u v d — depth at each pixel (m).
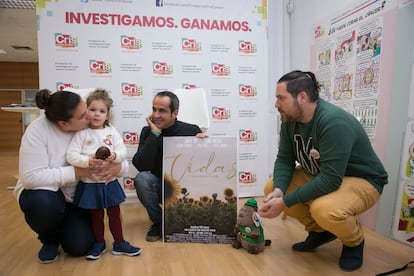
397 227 1.71
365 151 1.41
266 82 2.76
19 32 5.50
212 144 1.71
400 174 1.68
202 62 2.64
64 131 1.47
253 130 2.76
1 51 7.13
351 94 2.07
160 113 1.73
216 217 1.69
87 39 2.46
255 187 2.79
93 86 2.48
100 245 1.53
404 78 1.66
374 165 1.43
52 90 2.44
